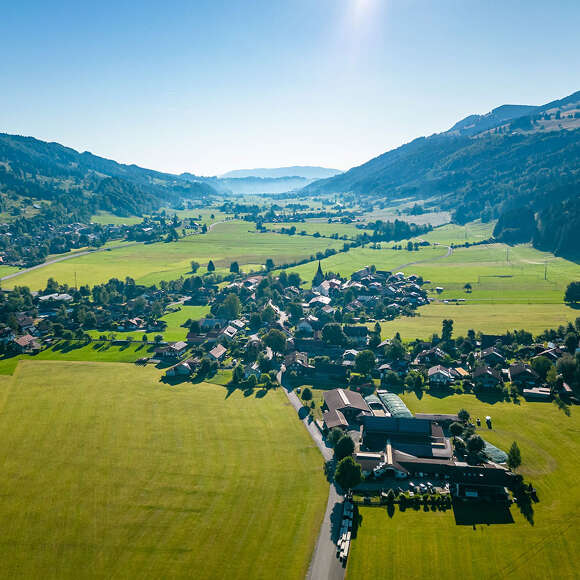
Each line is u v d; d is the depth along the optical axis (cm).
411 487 8988
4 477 9462
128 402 12700
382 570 7038
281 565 7200
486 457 9688
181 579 6981
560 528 7675
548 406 11881
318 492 8894
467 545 7450
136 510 8444
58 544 7712
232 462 9831
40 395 13200
